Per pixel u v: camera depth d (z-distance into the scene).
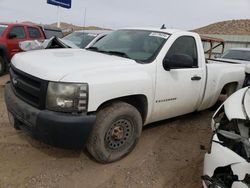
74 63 3.53
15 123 3.68
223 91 5.87
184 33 4.63
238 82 5.90
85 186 3.31
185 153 4.33
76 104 3.18
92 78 3.29
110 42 4.78
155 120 4.42
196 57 4.78
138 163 3.90
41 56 3.85
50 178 3.38
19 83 3.58
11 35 9.55
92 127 3.29
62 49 4.62
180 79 4.39
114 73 3.53
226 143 2.74
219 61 6.84
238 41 24.41
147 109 4.04
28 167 3.55
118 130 3.70
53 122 3.12
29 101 3.41
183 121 5.66
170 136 4.89
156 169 3.81
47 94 3.19
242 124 2.74
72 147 3.30
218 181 2.71
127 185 3.41
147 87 3.87
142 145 4.43
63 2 14.17
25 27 10.24
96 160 3.75
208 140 4.86
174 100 4.40
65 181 3.36
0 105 5.76
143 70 3.86
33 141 4.19
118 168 3.73
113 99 3.64
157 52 4.15
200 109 5.19
